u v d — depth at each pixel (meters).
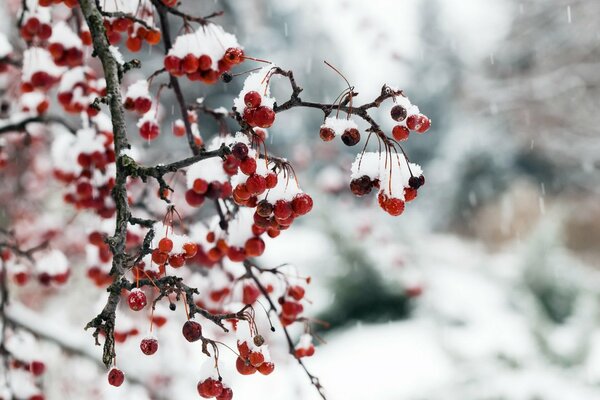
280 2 12.87
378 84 12.52
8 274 3.54
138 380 3.96
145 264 1.82
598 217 13.91
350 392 6.37
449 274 8.98
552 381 5.58
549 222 7.95
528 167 16.53
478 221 14.25
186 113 2.24
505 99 16.88
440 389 5.88
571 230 13.36
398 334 7.54
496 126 16.98
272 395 5.31
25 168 4.63
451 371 6.45
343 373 6.79
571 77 16.41
